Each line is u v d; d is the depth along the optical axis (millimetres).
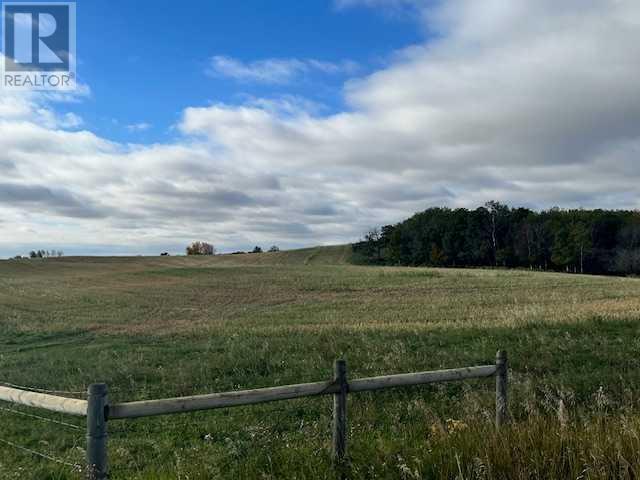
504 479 4441
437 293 43000
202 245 167250
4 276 65125
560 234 96312
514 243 105375
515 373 11266
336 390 5340
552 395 8766
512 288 45469
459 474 4359
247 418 9141
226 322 27047
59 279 60781
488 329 16516
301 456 5410
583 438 4992
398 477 4734
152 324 27203
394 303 35844
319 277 60938
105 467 4207
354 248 125188
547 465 4598
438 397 9883
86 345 20078
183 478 5234
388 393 10148
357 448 5594
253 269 74875
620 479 4266
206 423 8969
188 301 40781
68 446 8086
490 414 6711
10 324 27297
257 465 5367
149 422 9148
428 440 5609
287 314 30750
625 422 5328
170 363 14383
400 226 121500
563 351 13141
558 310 21438
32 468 6707
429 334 16406
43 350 19391
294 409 9516
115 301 40312
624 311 19156
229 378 12414
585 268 93438
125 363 14602
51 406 4504
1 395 4977
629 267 88688
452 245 110062
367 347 14859
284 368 13055
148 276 64688
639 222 93812
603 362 12156
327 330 18844
